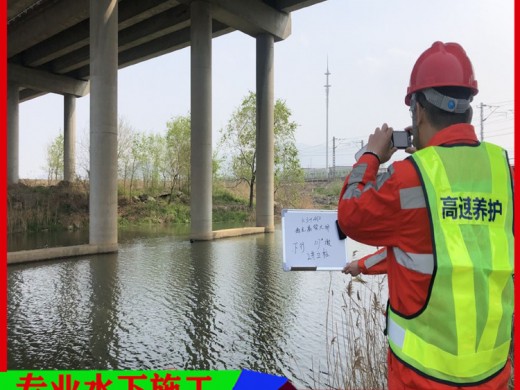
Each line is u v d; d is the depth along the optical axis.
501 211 1.63
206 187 18.89
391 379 1.72
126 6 22.58
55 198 24.94
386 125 1.93
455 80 1.75
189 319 7.25
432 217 1.58
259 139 22.14
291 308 7.81
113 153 15.17
